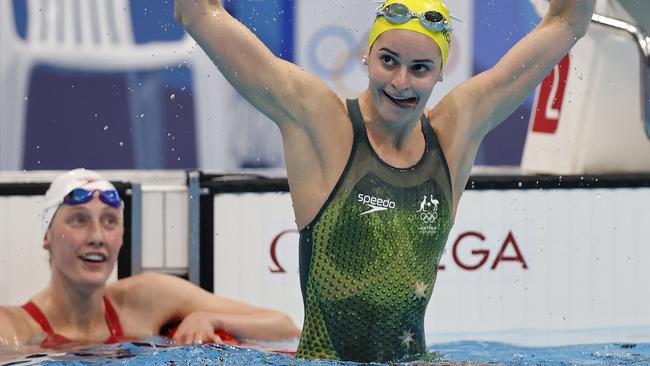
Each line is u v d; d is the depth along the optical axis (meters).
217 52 9.88
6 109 21.59
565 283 15.73
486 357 12.58
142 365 11.73
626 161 16.45
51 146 21.78
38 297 14.53
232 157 21.94
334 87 21.48
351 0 21.56
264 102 10.07
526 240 15.67
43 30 21.67
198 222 15.53
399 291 10.29
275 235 15.61
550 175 15.82
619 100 16.38
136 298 14.89
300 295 15.65
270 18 21.47
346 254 10.21
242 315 14.70
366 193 10.18
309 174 10.22
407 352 10.59
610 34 16.19
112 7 21.80
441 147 10.51
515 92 10.75
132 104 21.91
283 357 11.52
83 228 14.16
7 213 15.28
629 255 15.79
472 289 15.59
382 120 10.25
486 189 15.59
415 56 9.81
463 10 21.61
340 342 10.36
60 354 12.98
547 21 10.89
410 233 10.28
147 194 15.53
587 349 13.46
